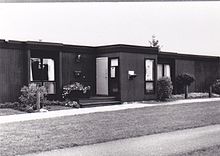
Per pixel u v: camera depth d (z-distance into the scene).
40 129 8.44
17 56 13.95
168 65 20.02
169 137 7.50
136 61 16.14
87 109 12.99
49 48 14.70
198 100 16.95
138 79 16.19
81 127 8.73
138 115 11.05
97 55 16.80
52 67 15.21
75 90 14.96
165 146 6.53
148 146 6.54
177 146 6.54
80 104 13.90
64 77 15.52
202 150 6.18
